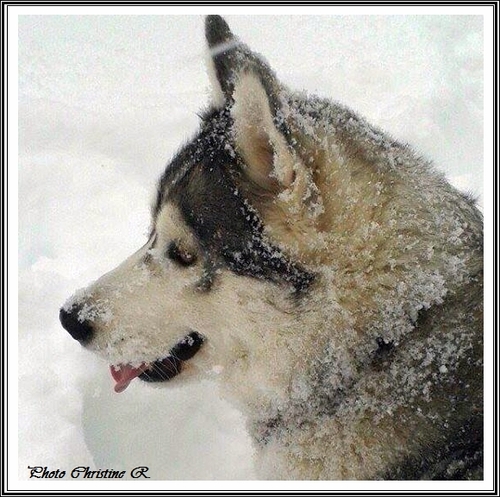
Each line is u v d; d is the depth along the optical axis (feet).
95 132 23.77
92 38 28.30
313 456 11.37
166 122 24.07
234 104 10.72
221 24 11.86
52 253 19.95
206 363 11.91
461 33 27.07
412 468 10.60
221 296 11.17
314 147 10.63
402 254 10.56
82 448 15.42
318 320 10.85
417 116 23.26
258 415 12.27
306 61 26.27
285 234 10.68
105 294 11.84
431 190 11.05
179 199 11.24
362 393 10.80
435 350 10.51
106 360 11.96
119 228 20.74
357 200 10.65
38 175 22.15
